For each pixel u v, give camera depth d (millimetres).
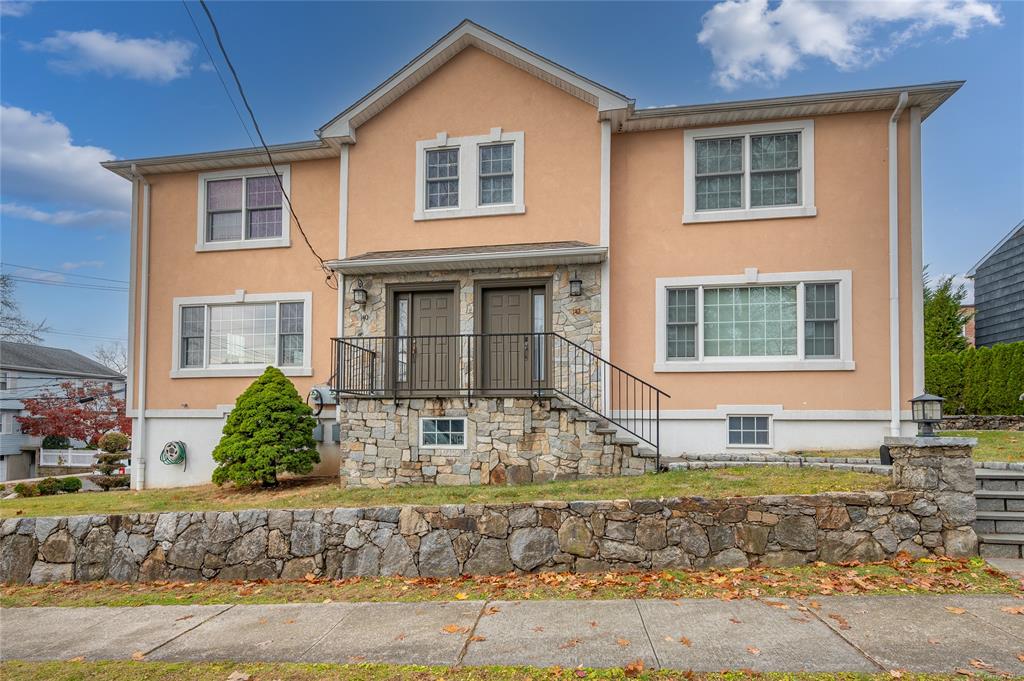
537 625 4371
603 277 9656
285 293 11211
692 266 9758
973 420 11844
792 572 5277
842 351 9266
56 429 23953
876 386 9180
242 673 3807
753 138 9820
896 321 9125
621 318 9852
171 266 11656
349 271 10156
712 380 9578
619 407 9688
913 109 9281
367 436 8953
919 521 5480
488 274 9938
